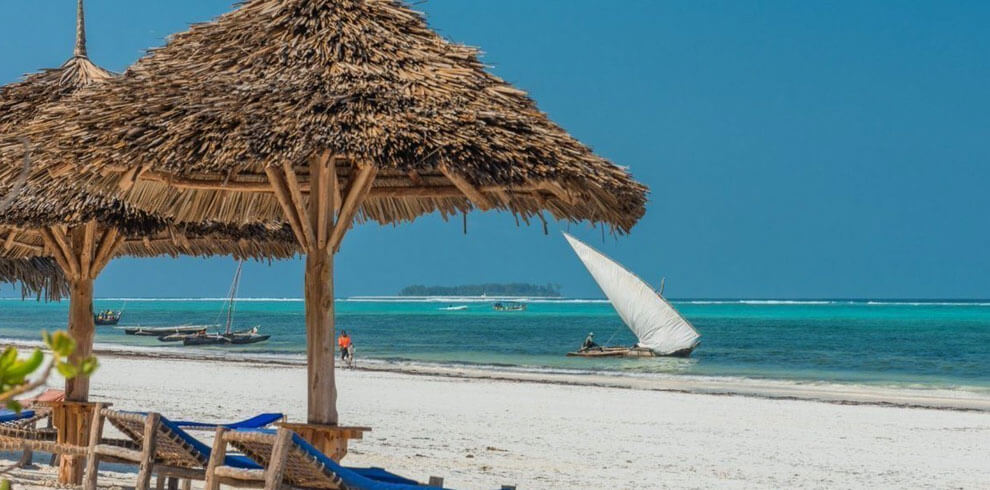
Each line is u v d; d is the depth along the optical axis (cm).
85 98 777
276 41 777
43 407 1070
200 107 713
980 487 1312
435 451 1470
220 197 888
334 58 754
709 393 2880
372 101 724
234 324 10806
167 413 1936
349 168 909
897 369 4622
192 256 1242
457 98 758
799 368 4622
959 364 4944
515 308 18600
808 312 15625
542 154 735
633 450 1561
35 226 913
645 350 5131
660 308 5106
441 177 897
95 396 2230
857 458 1550
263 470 651
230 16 820
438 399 2367
